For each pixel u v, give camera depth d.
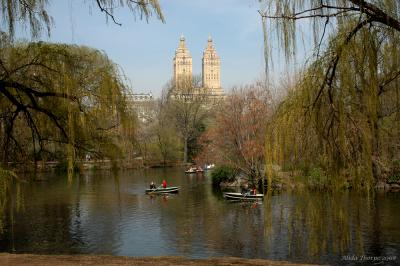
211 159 41.12
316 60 5.68
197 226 21.23
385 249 15.03
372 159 5.81
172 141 63.50
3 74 8.34
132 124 9.67
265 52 5.75
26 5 7.77
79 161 9.86
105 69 9.30
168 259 8.91
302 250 14.70
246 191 30.72
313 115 5.68
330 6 5.60
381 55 5.66
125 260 8.62
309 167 5.84
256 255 15.26
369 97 5.46
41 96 8.73
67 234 19.39
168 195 33.28
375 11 5.37
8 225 21.11
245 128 33.44
